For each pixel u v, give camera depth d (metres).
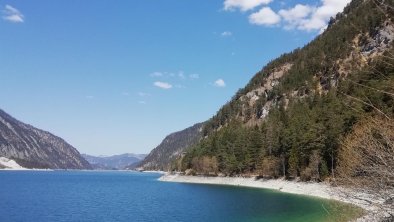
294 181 103.38
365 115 9.56
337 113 87.94
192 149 192.75
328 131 85.12
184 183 161.38
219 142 166.50
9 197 98.50
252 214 56.19
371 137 9.40
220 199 82.38
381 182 9.09
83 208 72.00
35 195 105.62
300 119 119.19
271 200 75.31
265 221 48.91
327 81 190.75
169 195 100.12
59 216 61.22
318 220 45.62
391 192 9.20
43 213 65.00
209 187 127.56
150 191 118.50
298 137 107.75
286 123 136.50
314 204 64.81
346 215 13.74
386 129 8.98
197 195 96.69
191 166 184.88
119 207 72.69
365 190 9.96
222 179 149.62
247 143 147.25
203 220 52.97
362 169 9.76
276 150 124.62
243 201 75.19
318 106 124.06
